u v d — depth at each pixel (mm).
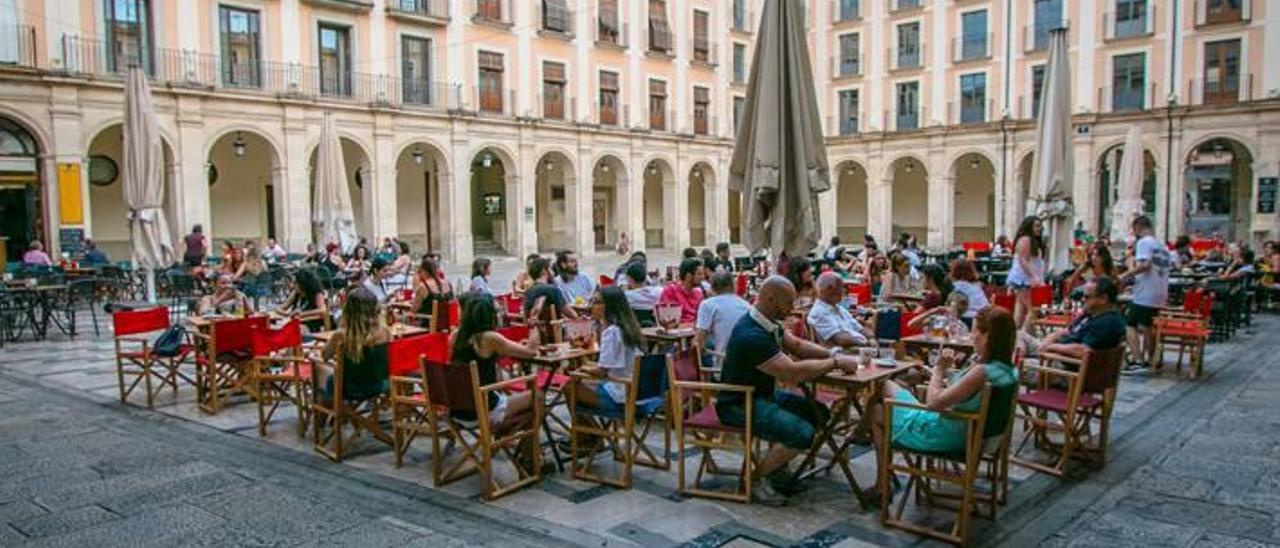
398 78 26688
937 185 35594
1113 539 4812
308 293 9695
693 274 9516
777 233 7625
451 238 28016
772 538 4840
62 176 20016
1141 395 8555
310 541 4852
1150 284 9875
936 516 5188
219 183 25469
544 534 4922
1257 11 28406
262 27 23672
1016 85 33562
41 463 6352
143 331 8523
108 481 5930
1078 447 6273
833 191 38938
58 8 20094
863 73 37750
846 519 5133
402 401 6152
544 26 30578
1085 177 31906
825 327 6824
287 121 23922
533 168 30266
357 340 6328
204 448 6770
